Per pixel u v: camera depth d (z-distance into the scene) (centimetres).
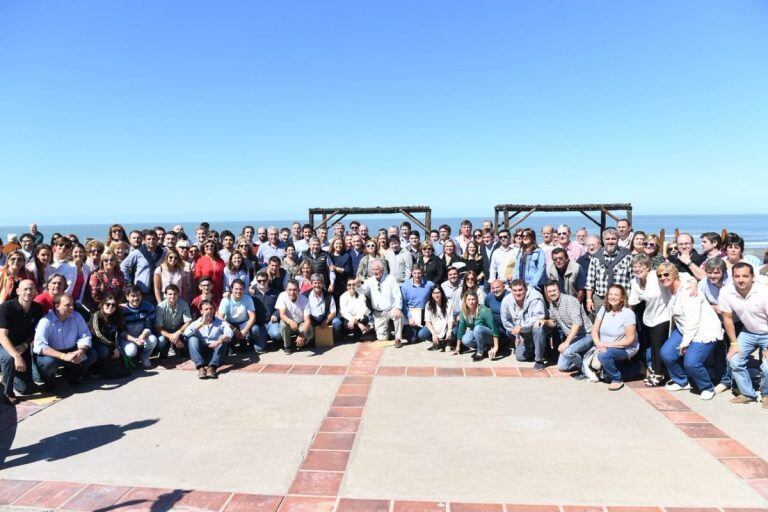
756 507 302
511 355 664
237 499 319
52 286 525
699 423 428
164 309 639
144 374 592
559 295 586
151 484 339
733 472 343
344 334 788
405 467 356
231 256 724
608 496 316
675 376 514
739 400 474
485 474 345
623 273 632
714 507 302
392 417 450
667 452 374
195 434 419
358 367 611
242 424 439
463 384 542
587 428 420
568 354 570
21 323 516
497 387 531
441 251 930
